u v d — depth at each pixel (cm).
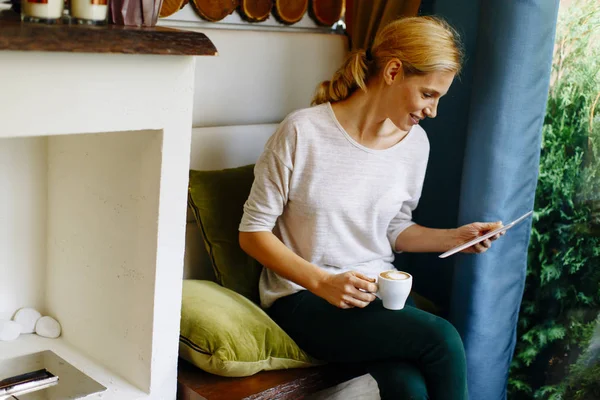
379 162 196
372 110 191
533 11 202
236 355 177
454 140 236
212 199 209
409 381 175
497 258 217
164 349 167
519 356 257
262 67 233
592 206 231
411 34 182
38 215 189
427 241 210
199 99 220
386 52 186
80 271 182
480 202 214
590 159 229
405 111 186
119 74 142
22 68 131
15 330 185
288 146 189
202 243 217
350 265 201
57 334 191
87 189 175
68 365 174
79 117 139
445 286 246
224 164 224
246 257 211
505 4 202
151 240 159
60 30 131
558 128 236
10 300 190
